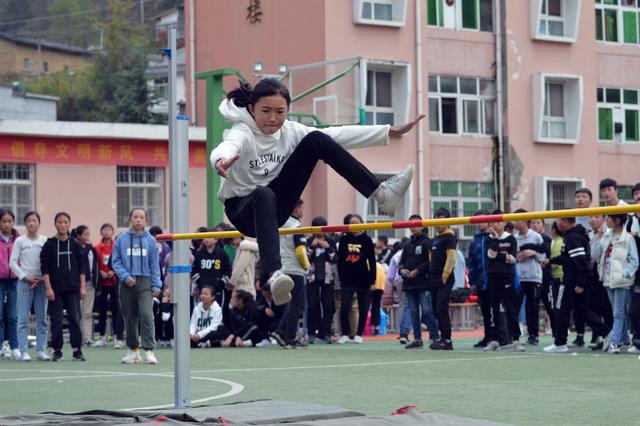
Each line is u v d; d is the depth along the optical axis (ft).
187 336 32.91
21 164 102.83
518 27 112.88
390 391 38.55
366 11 105.60
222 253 67.46
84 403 36.09
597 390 38.19
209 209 80.53
